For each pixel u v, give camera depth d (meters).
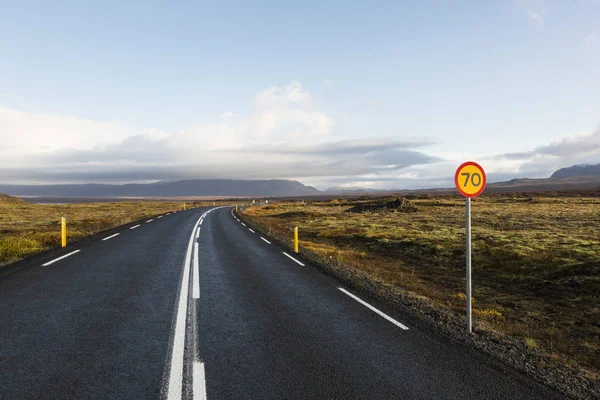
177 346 4.98
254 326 5.94
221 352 4.84
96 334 5.33
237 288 8.48
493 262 15.80
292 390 3.89
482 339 5.87
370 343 5.39
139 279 9.00
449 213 47.69
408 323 6.42
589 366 5.93
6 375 4.02
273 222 37.00
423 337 5.74
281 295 8.04
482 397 3.92
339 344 5.30
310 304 7.40
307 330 5.85
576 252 15.95
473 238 22.02
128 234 18.97
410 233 25.36
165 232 20.50
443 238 22.17
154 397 3.65
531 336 7.23
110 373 4.13
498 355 5.17
